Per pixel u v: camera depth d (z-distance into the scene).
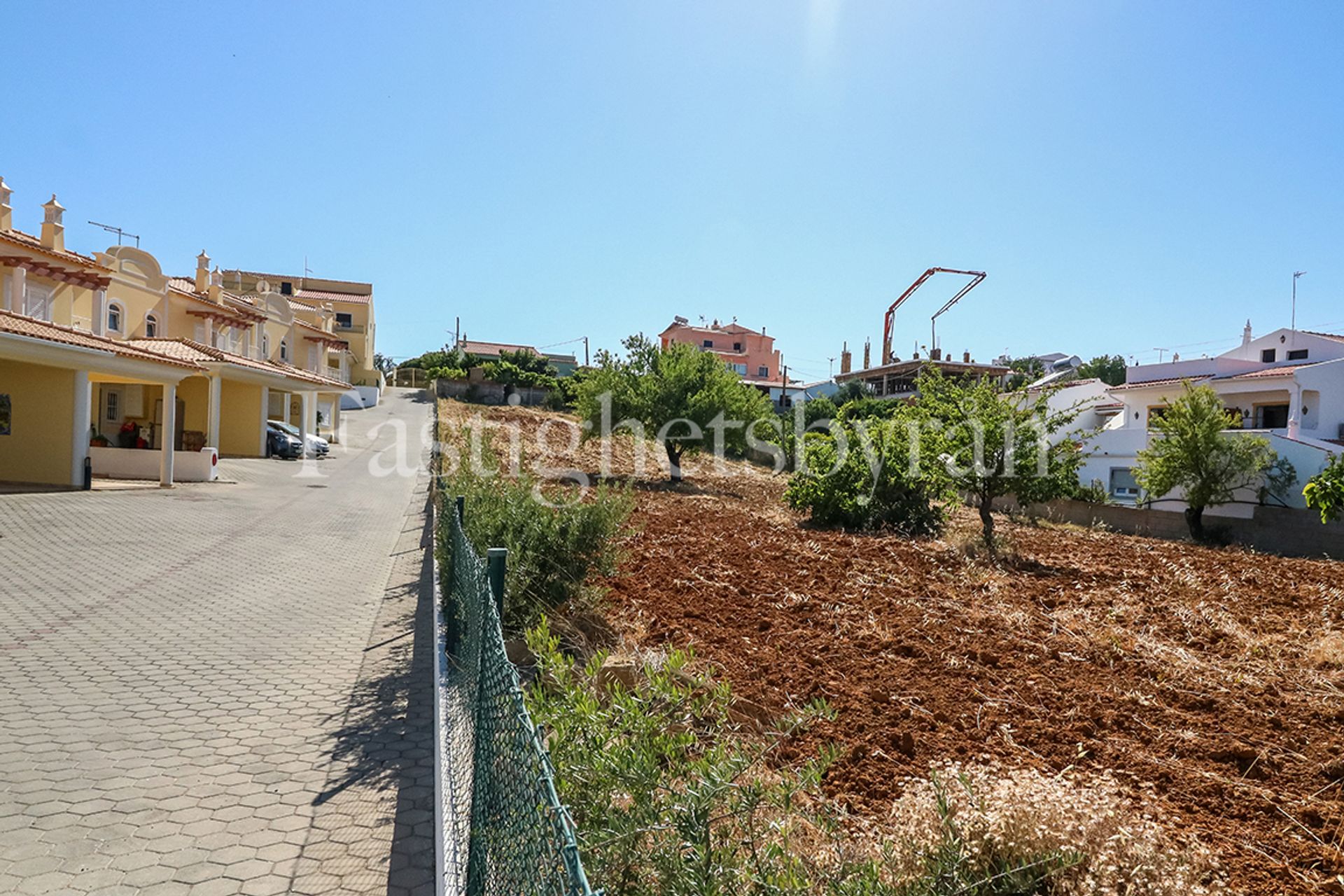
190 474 20.20
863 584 10.42
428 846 3.74
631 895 2.37
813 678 6.34
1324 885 3.62
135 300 26.73
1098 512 24.80
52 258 21.45
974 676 6.67
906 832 3.33
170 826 3.84
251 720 5.24
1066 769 4.75
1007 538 15.84
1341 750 5.31
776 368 82.75
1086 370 63.44
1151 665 7.21
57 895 3.25
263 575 9.99
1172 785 4.71
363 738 4.99
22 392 16.95
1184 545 19.38
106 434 24.14
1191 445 22.84
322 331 45.44
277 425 30.59
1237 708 6.13
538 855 1.67
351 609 8.49
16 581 8.87
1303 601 11.09
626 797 2.69
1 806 3.96
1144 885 3.04
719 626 7.95
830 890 2.74
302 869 3.52
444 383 61.09
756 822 2.82
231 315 32.06
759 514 19.12
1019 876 3.05
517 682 2.13
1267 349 32.41
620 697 3.11
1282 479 23.27
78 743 4.75
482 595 3.24
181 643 6.95
